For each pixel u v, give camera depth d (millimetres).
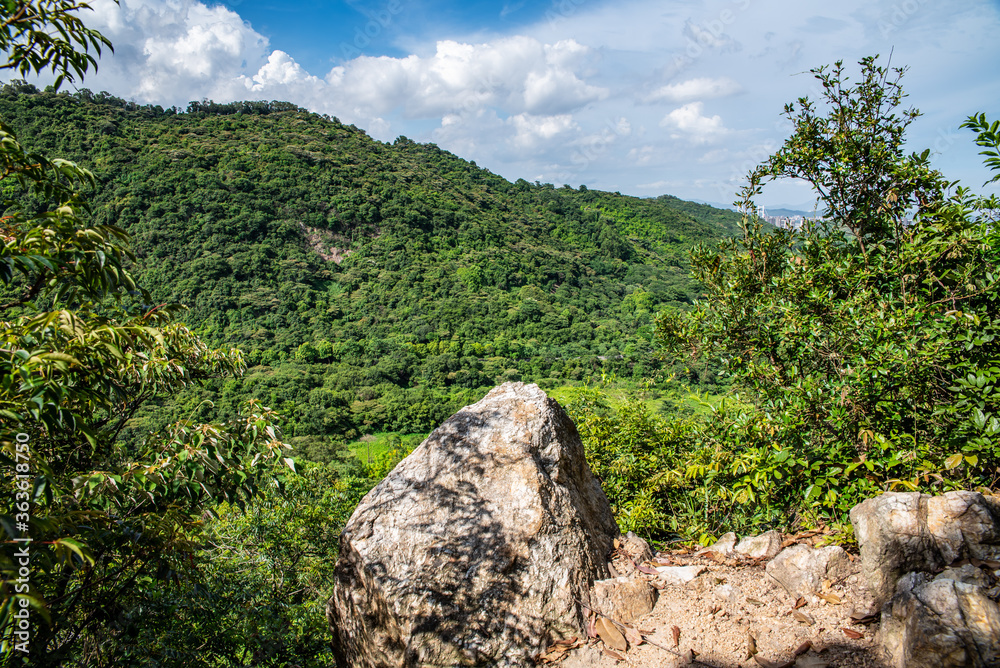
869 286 3953
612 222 140625
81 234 2654
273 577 7625
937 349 2883
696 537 3730
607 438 5949
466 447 2871
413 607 2340
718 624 2311
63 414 2299
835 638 2115
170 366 3719
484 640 2318
